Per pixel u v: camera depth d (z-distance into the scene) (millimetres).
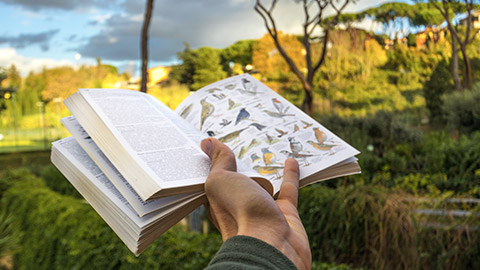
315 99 16188
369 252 2510
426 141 5543
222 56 25328
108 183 459
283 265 248
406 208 2430
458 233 2262
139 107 575
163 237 2088
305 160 591
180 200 403
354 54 15883
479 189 3115
